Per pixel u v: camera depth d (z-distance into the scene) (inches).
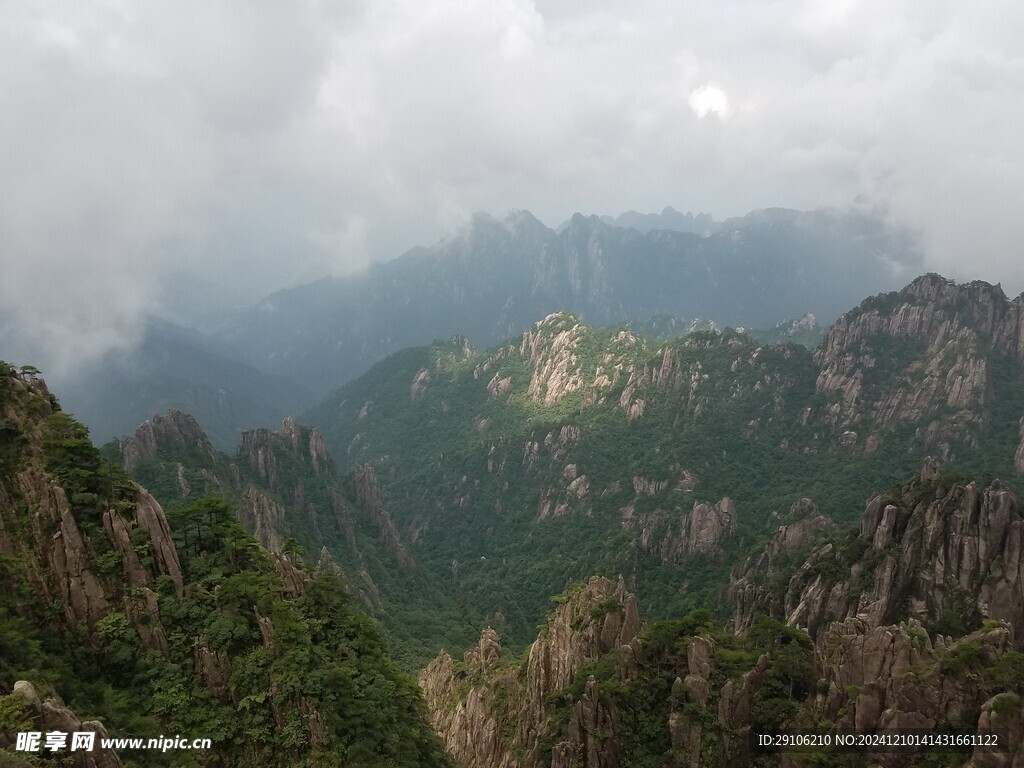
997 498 2982.3
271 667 1798.7
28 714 1290.6
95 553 1824.6
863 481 6195.9
